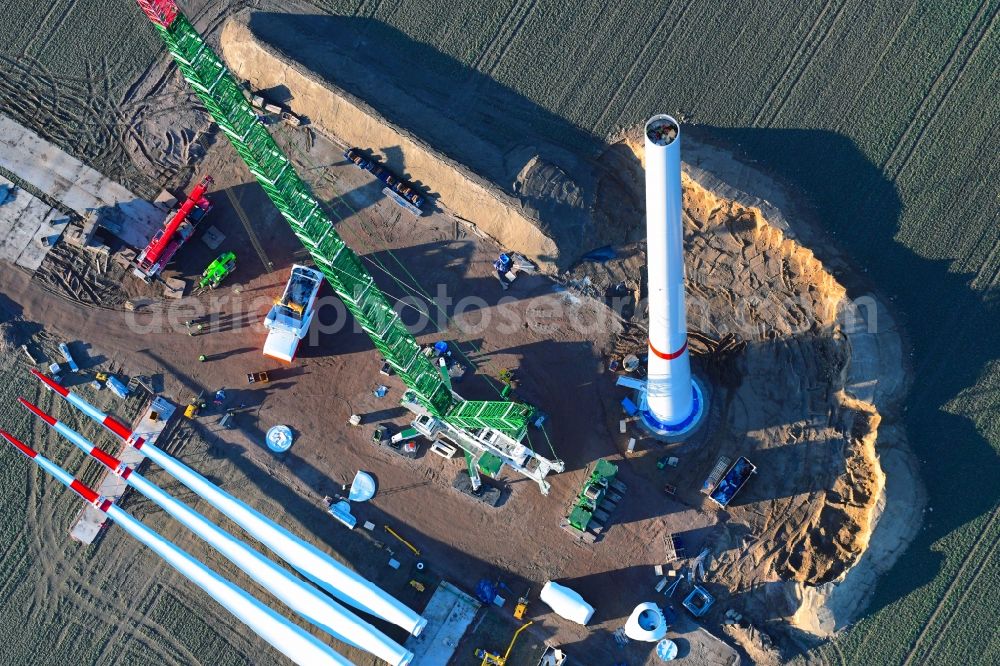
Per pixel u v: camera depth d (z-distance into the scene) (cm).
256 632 7888
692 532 7975
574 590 7931
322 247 7056
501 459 8075
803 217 8456
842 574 7719
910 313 8262
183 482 8206
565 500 8119
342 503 8238
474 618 7944
